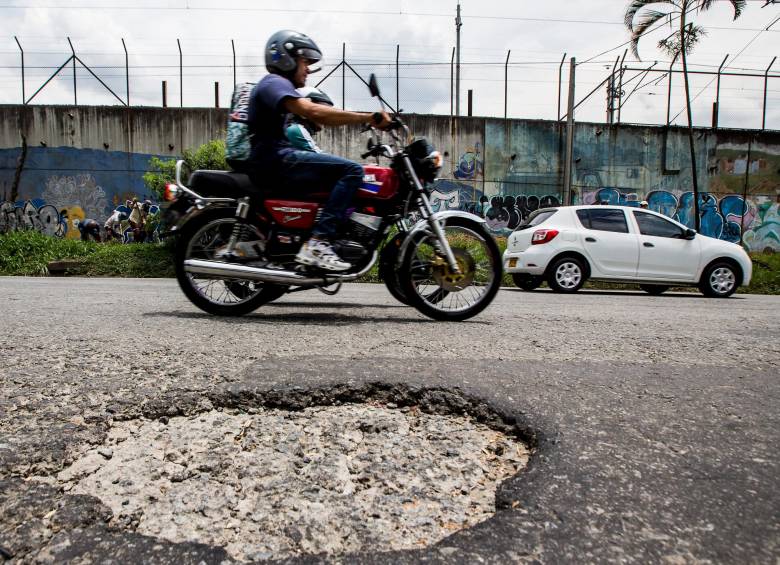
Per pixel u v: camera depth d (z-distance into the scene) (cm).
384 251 345
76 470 122
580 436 139
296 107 299
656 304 571
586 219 837
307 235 315
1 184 1778
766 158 1908
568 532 97
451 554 91
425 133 1803
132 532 99
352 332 278
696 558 90
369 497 115
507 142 1834
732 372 208
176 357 206
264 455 132
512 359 219
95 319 304
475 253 342
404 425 155
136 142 1789
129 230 1797
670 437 139
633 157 1870
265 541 98
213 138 1797
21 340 236
